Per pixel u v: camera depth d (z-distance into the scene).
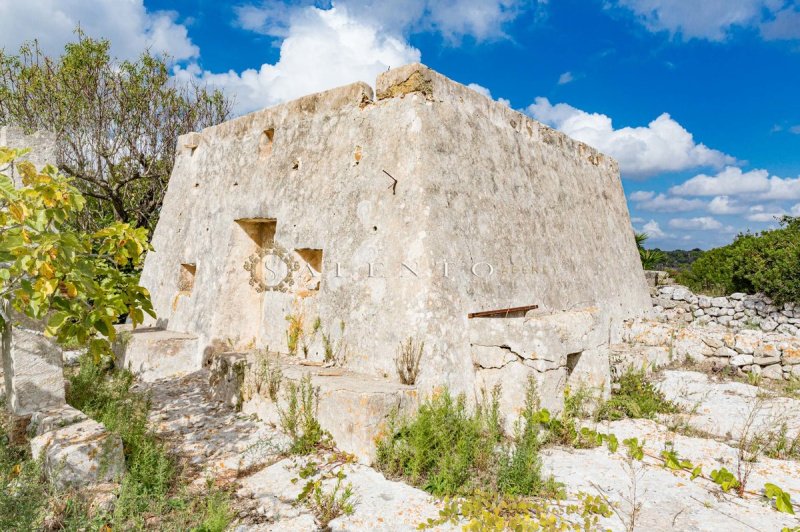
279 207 6.66
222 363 5.61
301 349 5.96
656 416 5.66
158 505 3.22
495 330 5.08
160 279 8.47
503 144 6.95
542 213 7.40
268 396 4.93
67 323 3.36
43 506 2.98
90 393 4.77
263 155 7.30
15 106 11.48
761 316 10.32
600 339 5.95
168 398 5.73
